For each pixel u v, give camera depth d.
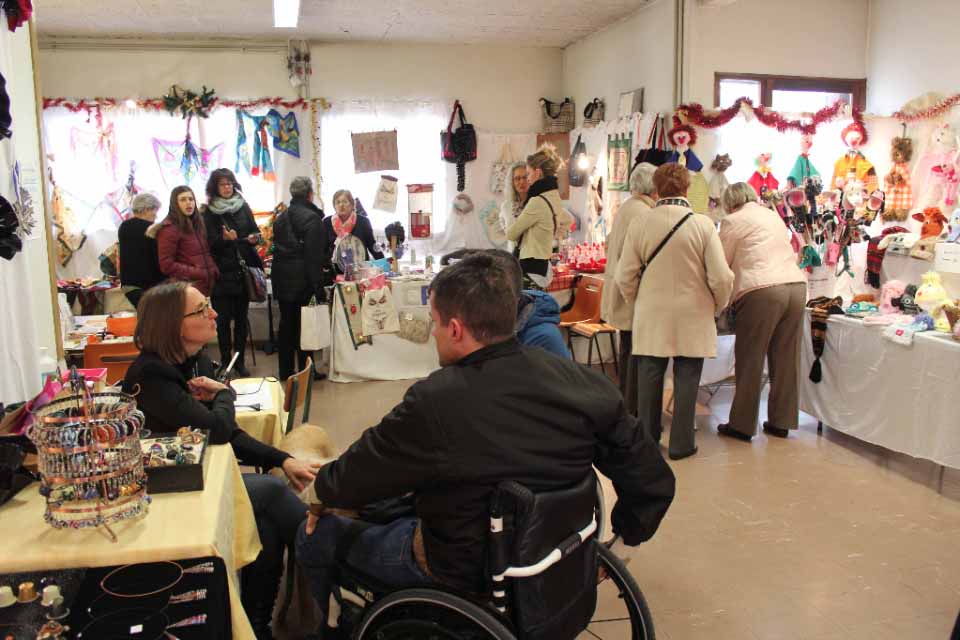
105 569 1.60
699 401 5.15
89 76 7.10
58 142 6.96
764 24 5.58
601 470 1.89
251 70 7.36
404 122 7.65
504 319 1.67
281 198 7.46
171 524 1.70
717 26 5.52
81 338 4.12
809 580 2.84
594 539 1.82
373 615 1.76
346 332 5.77
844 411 4.28
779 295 4.16
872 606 2.66
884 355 3.95
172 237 4.95
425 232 7.64
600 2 5.98
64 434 1.65
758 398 4.32
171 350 2.28
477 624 1.61
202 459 1.92
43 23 6.56
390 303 5.81
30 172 2.84
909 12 5.26
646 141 5.83
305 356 6.33
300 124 7.42
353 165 7.57
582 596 1.76
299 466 2.38
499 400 1.61
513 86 7.92
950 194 4.80
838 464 4.00
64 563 1.57
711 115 5.20
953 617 2.59
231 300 5.60
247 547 2.07
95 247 7.07
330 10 6.23
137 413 1.83
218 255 5.44
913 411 3.78
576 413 1.67
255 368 6.25
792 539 3.16
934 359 3.64
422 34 7.20
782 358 4.33
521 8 6.19
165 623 1.46
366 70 7.59
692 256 3.84
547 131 7.91
